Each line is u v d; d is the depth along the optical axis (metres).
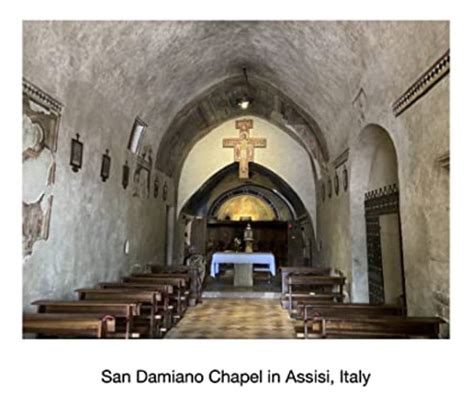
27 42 4.24
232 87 10.53
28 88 4.38
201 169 13.38
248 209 19.66
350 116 7.31
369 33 5.15
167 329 6.52
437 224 4.04
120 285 6.30
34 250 4.60
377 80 5.53
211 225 18.50
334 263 9.30
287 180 13.16
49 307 4.38
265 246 18.36
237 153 13.30
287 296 8.24
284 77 8.86
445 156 3.75
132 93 7.29
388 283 6.70
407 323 3.89
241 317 8.09
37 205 4.66
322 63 6.99
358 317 4.14
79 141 5.71
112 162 7.02
